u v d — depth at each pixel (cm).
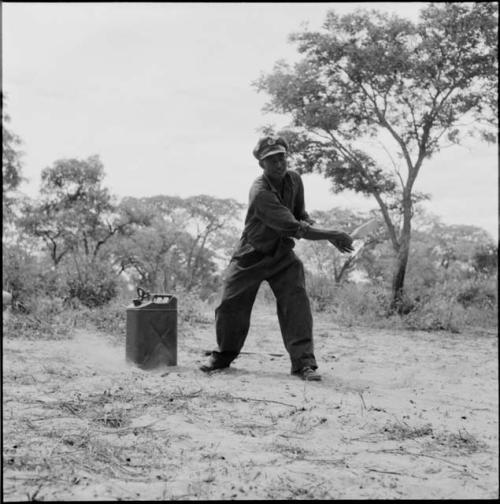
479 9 2069
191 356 923
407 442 514
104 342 1017
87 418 527
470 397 720
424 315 1828
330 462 451
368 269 3120
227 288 783
